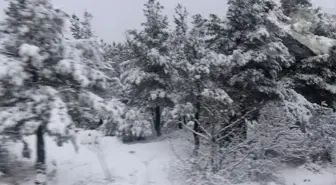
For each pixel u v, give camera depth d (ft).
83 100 39.19
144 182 41.16
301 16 81.46
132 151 57.88
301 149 54.49
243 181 45.52
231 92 63.82
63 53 37.81
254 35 61.31
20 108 35.45
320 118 66.23
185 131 74.28
